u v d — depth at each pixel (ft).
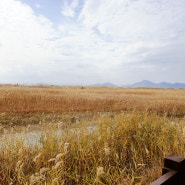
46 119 46.68
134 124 23.08
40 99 65.10
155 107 63.41
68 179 15.72
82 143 18.19
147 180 15.21
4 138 18.71
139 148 18.95
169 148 17.97
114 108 63.31
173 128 21.89
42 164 17.02
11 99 61.21
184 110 62.34
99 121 23.94
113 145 19.44
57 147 17.74
